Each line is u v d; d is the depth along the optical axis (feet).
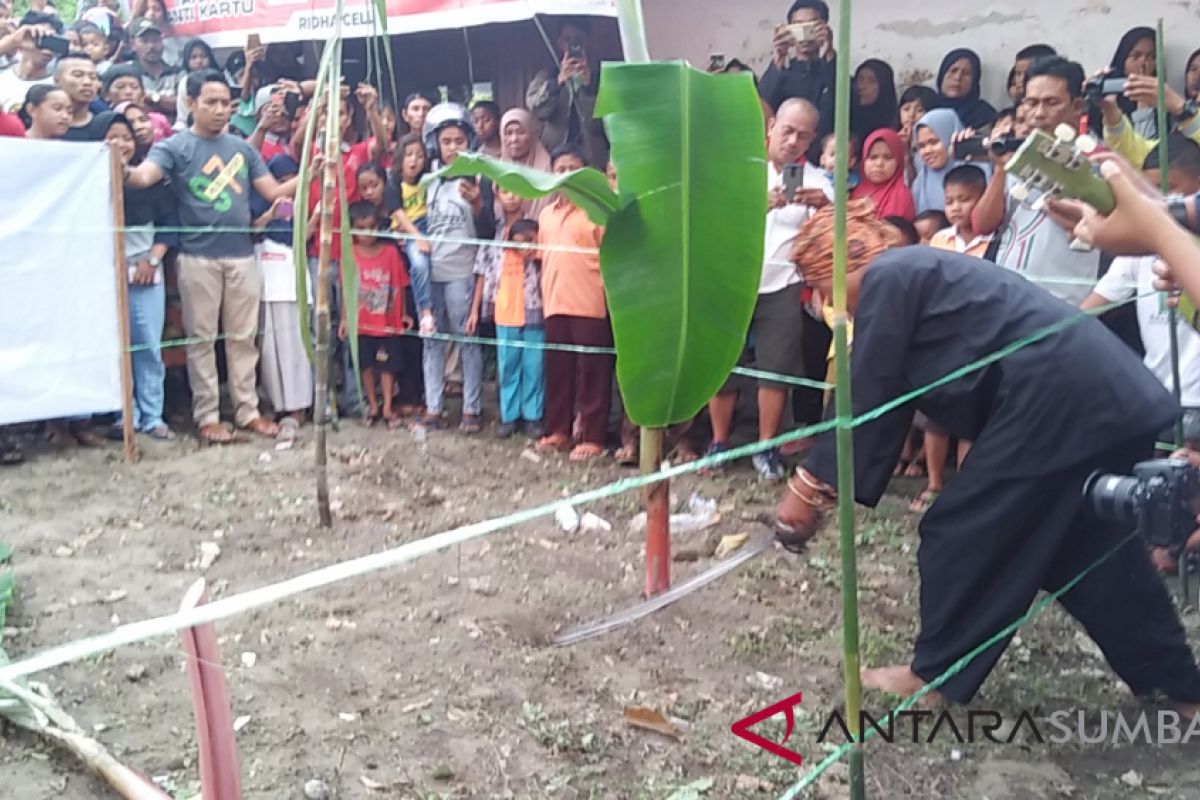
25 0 33.01
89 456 17.11
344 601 11.46
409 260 19.51
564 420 18.44
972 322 8.72
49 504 14.82
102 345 16.67
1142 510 7.46
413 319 20.26
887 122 18.67
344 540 13.55
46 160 15.87
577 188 8.44
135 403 18.22
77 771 8.21
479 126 20.35
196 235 18.10
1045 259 14.33
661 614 11.36
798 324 16.65
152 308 17.95
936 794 8.41
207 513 14.49
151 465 16.81
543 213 18.11
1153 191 5.71
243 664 9.96
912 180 17.76
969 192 15.35
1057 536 8.63
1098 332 8.76
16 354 15.90
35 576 12.10
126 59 24.52
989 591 9.02
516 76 23.54
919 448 17.30
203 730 4.72
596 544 13.69
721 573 9.80
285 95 20.10
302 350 19.61
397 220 19.26
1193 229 6.72
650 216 8.62
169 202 18.21
